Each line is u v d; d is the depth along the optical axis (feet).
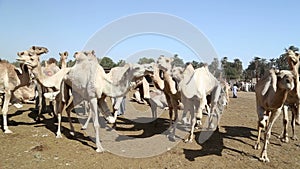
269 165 20.44
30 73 29.86
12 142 24.63
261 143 26.25
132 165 20.03
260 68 214.28
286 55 23.03
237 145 25.44
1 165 19.06
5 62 28.25
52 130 29.66
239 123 36.65
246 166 20.17
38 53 27.58
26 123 32.86
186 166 20.02
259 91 22.48
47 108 41.88
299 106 24.73
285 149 24.47
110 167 19.49
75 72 24.85
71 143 25.05
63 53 36.32
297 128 33.45
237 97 90.07
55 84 28.53
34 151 22.36
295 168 19.94
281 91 19.24
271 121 21.13
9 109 42.78
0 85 27.71
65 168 18.99
